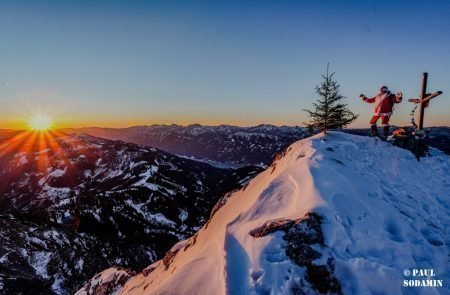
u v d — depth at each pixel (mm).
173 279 9367
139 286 22328
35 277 101750
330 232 8070
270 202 10547
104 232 187750
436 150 17812
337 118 22656
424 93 15703
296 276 7211
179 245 22141
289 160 14680
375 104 17688
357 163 13414
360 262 7258
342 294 6809
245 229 9547
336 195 9594
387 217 9531
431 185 12883
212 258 9312
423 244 8633
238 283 7531
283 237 8188
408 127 18000
